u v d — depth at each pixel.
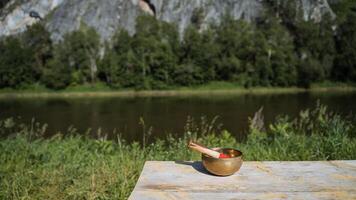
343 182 2.57
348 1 96.88
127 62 63.69
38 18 90.12
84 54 66.62
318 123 8.27
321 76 63.06
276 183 2.56
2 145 7.42
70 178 5.34
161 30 70.94
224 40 68.31
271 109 30.56
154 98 47.66
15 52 64.38
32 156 6.69
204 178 2.67
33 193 4.95
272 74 63.28
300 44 71.31
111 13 87.31
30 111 34.03
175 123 22.19
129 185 4.97
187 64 64.88
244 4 86.94
